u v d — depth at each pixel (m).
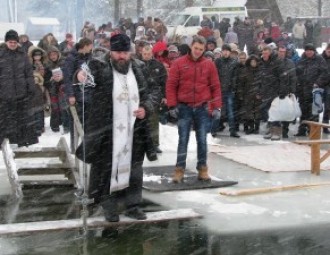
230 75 12.31
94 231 6.12
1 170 8.93
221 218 6.63
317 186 8.12
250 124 12.76
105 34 17.62
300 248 5.70
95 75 6.07
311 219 6.63
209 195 7.62
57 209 6.92
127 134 6.19
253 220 6.57
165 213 6.65
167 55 11.63
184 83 7.83
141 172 6.41
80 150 6.24
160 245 5.74
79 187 7.39
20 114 10.05
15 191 7.43
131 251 5.57
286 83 11.80
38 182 7.91
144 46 9.92
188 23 31.03
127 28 24.53
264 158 9.99
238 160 9.82
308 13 61.94
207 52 12.32
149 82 6.49
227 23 26.88
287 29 35.12
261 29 26.77
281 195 7.67
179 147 8.04
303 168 9.25
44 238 5.91
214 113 7.97
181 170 8.11
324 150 10.91
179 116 7.98
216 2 32.81
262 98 12.13
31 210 6.88
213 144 11.34
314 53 12.26
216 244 5.79
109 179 6.19
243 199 7.45
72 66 9.12
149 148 6.33
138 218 6.40
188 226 6.33
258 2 43.84
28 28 38.53
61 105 12.16
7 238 5.91
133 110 6.21
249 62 12.38
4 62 9.80
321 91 12.16
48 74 12.31
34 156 8.19
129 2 52.34
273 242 5.87
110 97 6.08
